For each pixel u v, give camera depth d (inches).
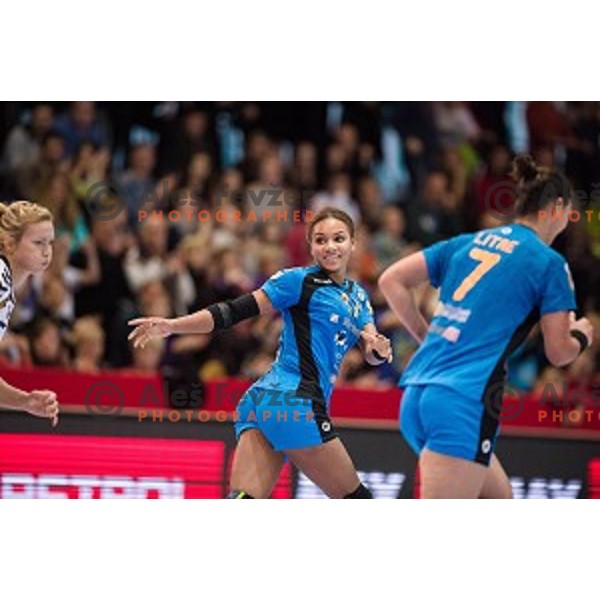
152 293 922.1
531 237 544.1
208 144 967.6
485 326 534.9
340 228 582.2
